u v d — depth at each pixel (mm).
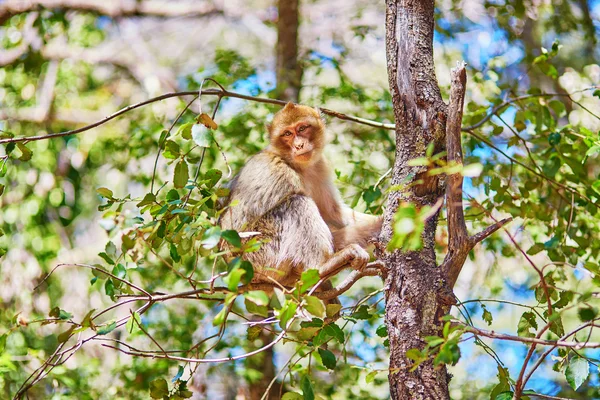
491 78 13648
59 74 19031
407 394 7406
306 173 11859
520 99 11547
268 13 21688
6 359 11062
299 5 19047
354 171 12734
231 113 14672
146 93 19922
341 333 7570
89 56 20578
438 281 7680
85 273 16594
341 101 15172
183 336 13812
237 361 13938
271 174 11250
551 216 11242
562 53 17672
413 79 8047
